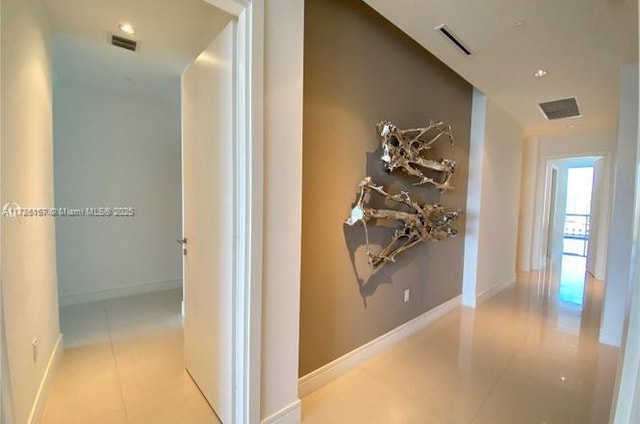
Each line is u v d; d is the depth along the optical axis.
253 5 1.38
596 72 2.74
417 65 2.72
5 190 1.24
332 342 2.12
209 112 1.74
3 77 1.22
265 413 1.56
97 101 3.48
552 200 6.78
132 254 3.80
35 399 1.62
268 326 1.55
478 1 1.84
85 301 3.51
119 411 1.76
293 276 1.65
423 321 3.06
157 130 3.89
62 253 3.36
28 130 1.53
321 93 1.93
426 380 2.14
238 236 1.50
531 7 1.88
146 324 2.93
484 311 3.51
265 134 1.48
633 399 0.54
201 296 1.92
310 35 1.83
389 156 2.29
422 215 2.67
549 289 4.41
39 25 1.71
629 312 0.57
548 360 2.43
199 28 2.03
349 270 2.21
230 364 1.58
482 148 3.55
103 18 1.93
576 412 1.82
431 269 3.14
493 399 1.94
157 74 2.95
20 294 1.41
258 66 1.41
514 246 4.73
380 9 1.94
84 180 3.45
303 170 1.86
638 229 0.55
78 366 2.20
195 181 1.96
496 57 2.51
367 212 2.14
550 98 3.44
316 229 1.96
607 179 4.83
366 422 1.72
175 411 1.78
